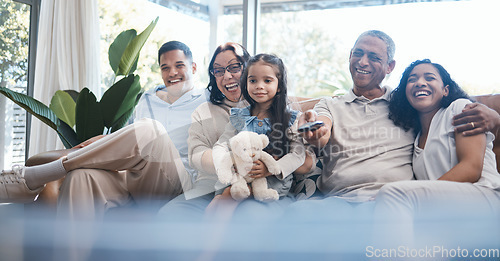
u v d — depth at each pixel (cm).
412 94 153
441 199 129
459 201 129
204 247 134
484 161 142
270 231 134
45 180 146
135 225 144
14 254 139
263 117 158
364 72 164
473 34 298
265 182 144
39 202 152
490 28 294
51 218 149
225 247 133
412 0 354
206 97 173
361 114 163
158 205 158
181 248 136
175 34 370
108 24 346
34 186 147
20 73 321
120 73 275
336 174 155
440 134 148
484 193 133
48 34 311
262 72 153
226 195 142
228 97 173
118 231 141
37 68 312
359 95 169
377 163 152
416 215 128
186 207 143
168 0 366
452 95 154
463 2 303
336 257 131
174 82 182
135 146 149
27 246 139
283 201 148
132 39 273
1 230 146
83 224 138
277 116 155
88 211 140
